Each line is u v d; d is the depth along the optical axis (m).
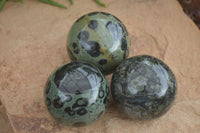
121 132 0.42
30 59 0.47
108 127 0.42
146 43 0.49
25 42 0.49
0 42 0.49
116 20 0.42
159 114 0.39
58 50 0.48
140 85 0.38
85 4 0.53
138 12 0.52
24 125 0.42
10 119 0.43
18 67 0.47
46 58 0.47
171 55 0.47
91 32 0.40
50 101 0.38
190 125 0.42
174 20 0.51
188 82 0.45
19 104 0.44
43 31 0.50
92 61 0.41
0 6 0.52
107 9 0.53
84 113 0.38
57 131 0.42
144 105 0.38
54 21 0.51
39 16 0.52
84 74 0.38
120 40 0.41
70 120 0.38
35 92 0.45
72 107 0.38
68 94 0.37
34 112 0.43
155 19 0.51
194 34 0.49
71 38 0.41
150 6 0.53
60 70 0.39
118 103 0.40
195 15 0.55
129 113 0.40
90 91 0.38
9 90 0.45
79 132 0.42
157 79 0.38
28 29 0.50
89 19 0.41
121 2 0.53
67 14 0.52
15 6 0.53
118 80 0.39
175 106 0.43
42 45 0.49
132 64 0.39
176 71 0.46
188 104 0.44
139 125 0.42
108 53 0.41
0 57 0.47
